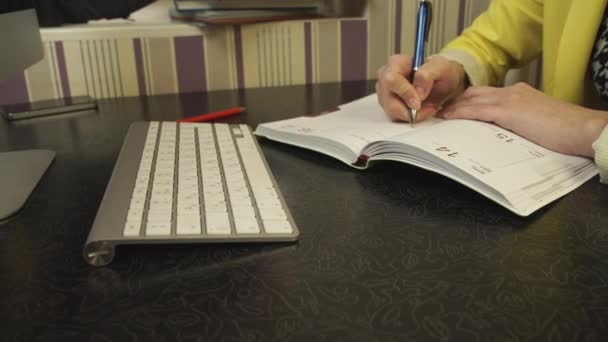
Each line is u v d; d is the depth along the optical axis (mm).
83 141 737
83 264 383
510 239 412
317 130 669
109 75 1048
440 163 509
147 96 1072
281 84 1164
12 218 470
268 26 1114
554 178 515
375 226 440
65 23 1097
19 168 589
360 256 387
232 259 386
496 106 641
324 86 1151
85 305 330
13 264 385
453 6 1194
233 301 332
